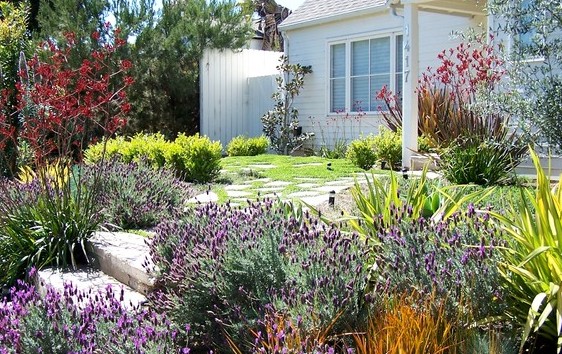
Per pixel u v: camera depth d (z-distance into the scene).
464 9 10.78
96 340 2.84
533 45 6.49
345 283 2.99
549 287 2.85
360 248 3.46
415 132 10.23
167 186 6.89
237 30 16.59
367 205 4.25
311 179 9.27
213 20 16.44
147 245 4.75
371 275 3.29
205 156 9.49
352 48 14.66
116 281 4.79
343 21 14.70
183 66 16.25
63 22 14.52
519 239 3.01
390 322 2.73
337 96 15.16
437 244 3.25
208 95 16.58
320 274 3.04
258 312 3.09
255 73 17.48
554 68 7.79
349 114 14.69
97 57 6.49
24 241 5.37
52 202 5.47
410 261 3.14
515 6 6.37
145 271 4.29
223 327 3.22
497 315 2.98
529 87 6.39
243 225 3.81
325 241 3.44
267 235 3.49
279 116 15.88
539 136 6.45
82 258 5.47
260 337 2.76
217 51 16.61
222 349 3.21
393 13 10.98
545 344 3.02
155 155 9.90
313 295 2.91
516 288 3.03
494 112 6.86
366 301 2.95
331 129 15.23
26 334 2.82
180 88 15.87
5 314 3.03
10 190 6.21
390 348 2.56
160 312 3.67
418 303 2.93
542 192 3.04
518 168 9.02
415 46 10.18
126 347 2.69
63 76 5.62
